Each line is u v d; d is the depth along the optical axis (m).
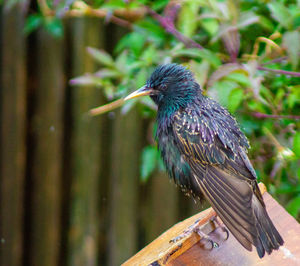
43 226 13.56
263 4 10.14
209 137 8.88
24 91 13.26
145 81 9.93
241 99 9.38
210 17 9.70
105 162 13.54
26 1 12.13
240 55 10.63
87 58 13.06
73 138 13.42
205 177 8.75
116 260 13.66
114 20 10.98
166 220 13.62
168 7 10.31
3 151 13.37
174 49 9.82
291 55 9.17
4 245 13.55
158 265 7.66
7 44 13.15
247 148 9.14
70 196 13.58
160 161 10.46
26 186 13.55
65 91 13.31
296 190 10.10
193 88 9.40
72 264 13.62
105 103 13.30
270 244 7.36
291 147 9.91
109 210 13.65
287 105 10.15
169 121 9.31
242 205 7.86
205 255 7.90
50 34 13.10
